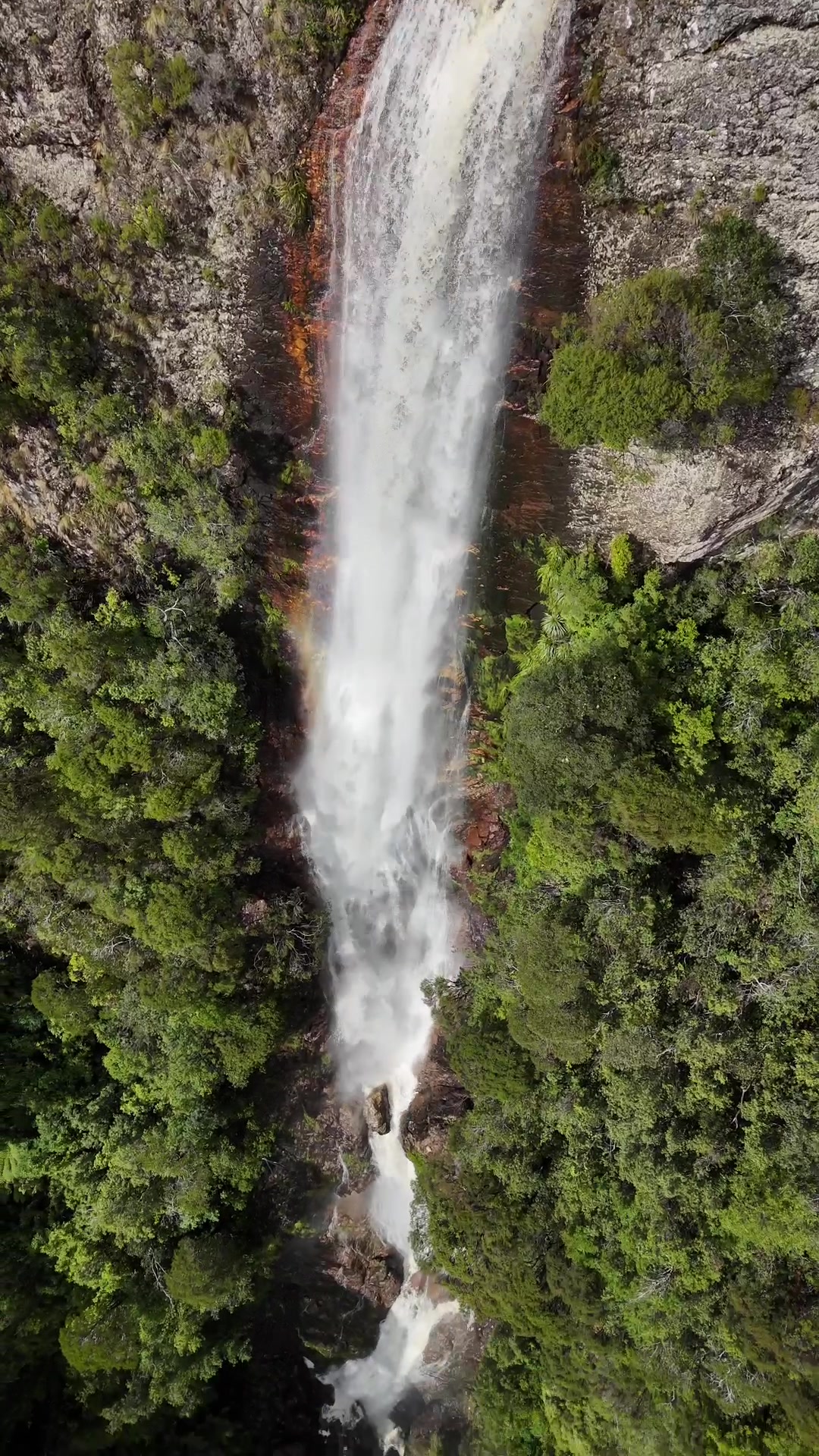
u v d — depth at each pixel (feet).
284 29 49.96
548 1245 71.82
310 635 78.28
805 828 61.41
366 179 55.57
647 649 64.39
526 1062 72.95
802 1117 59.67
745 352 50.52
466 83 51.70
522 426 62.39
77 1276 79.87
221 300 60.18
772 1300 61.11
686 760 60.75
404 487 69.72
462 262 57.82
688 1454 63.93
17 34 51.42
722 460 56.70
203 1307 78.84
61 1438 80.02
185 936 75.10
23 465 65.98
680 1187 62.85
